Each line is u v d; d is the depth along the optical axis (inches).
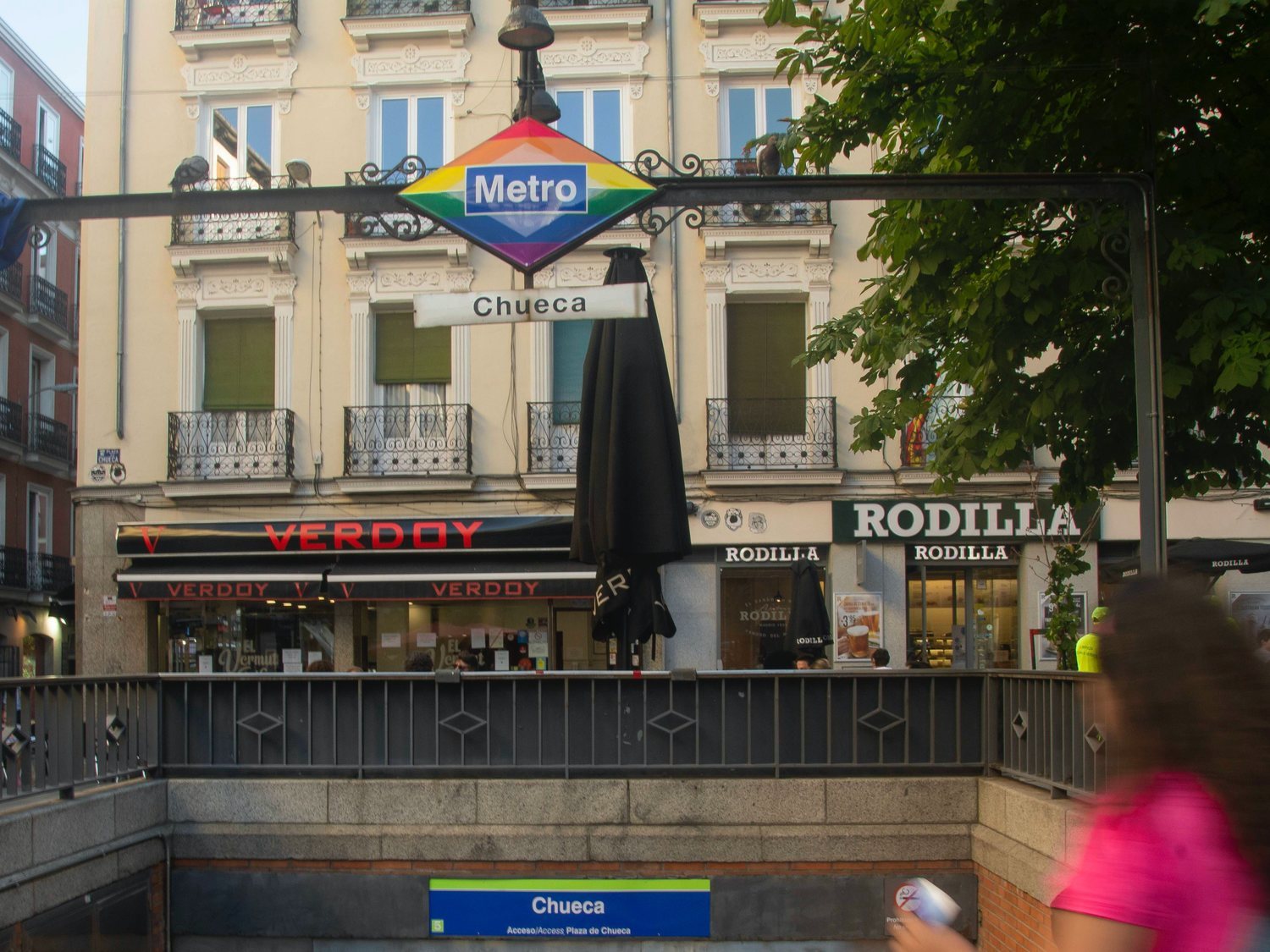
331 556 761.0
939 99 317.1
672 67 788.0
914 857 299.3
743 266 772.6
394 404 784.3
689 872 299.6
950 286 330.3
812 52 331.3
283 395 783.7
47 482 1255.5
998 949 279.1
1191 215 290.5
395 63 800.3
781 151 335.9
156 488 780.6
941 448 346.3
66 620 1015.6
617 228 769.6
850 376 767.1
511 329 778.2
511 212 260.2
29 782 254.4
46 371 1274.6
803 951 297.0
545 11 789.2
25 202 259.8
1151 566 253.3
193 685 315.0
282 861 304.8
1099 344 316.8
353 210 261.9
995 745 304.5
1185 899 70.5
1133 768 76.5
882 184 259.4
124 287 794.8
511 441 775.1
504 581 721.0
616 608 313.1
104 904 271.0
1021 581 753.6
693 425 765.9
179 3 809.5
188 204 260.5
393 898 300.7
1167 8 266.1
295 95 803.4
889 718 307.3
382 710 312.0
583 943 298.5
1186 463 321.1
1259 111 292.8
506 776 307.9
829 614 756.0
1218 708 73.9
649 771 306.8
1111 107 295.7
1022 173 259.4
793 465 762.2
